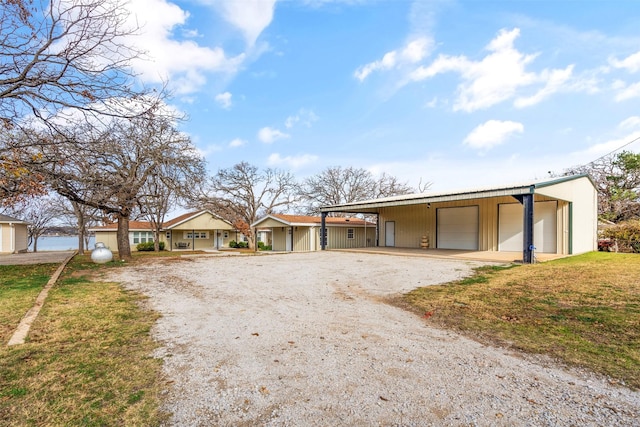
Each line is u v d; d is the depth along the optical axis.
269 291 7.43
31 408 2.52
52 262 14.41
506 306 5.72
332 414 2.51
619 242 15.57
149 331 4.50
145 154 12.71
